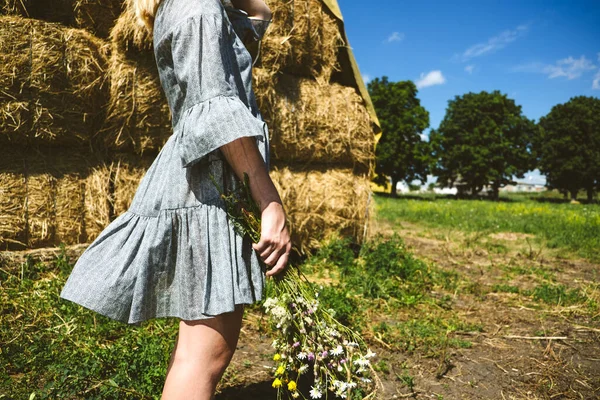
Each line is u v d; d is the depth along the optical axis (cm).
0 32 348
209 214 129
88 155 408
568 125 5119
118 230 135
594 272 591
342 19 560
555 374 293
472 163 5184
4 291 330
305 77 547
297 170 537
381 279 466
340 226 560
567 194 5612
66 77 376
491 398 259
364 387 257
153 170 139
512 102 5416
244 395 238
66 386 217
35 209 377
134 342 272
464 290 480
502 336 356
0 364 236
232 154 125
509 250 733
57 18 397
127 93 403
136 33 381
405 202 2242
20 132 362
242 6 168
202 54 125
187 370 127
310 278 470
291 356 152
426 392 261
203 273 128
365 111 584
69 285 131
